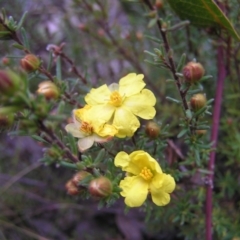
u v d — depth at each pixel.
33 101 0.07
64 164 0.09
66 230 0.20
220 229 0.14
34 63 0.11
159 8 0.13
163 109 0.18
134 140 0.11
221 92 0.14
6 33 0.11
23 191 0.20
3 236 0.18
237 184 0.16
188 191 0.14
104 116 0.10
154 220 0.16
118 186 0.09
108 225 0.20
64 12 0.20
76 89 0.16
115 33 0.20
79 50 0.20
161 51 0.11
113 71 0.21
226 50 0.14
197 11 0.13
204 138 0.15
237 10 0.14
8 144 0.22
